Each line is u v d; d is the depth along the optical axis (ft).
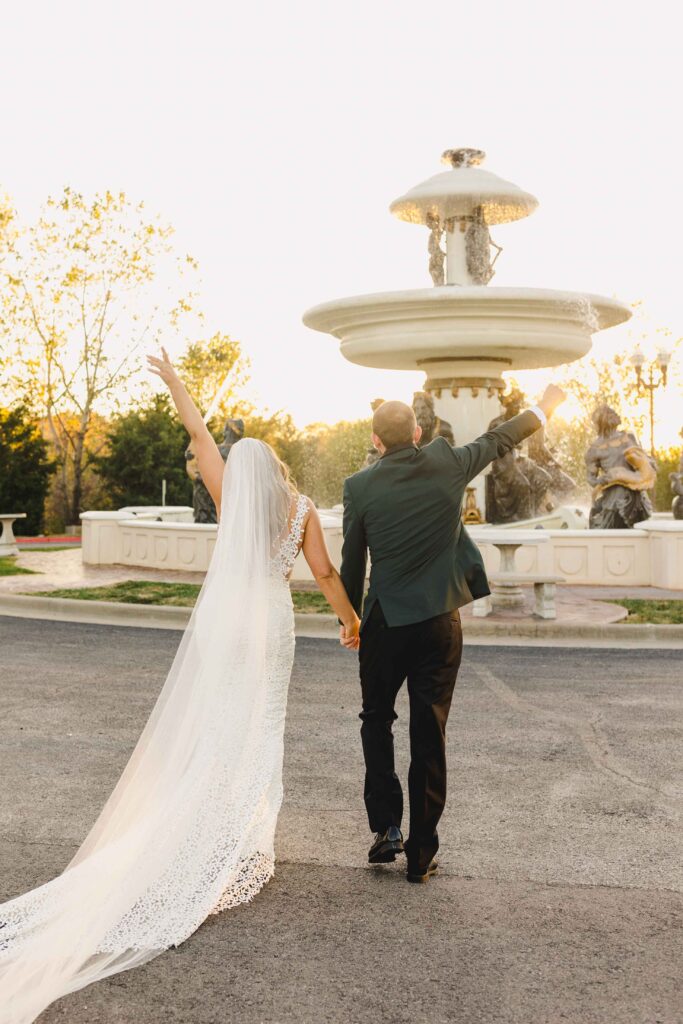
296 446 134.92
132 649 31.73
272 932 11.51
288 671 13.16
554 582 36.45
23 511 101.60
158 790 11.90
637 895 12.64
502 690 25.41
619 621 35.81
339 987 10.23
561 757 19.15
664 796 16.75
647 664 29.19
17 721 22.06
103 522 57.88
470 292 49.88
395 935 11.45
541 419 14.08
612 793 16.90
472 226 60.80
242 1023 9.51
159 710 12.23
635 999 10.00
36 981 9.89
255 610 12.59
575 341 54.39
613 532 47.93
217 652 12.36
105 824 12.02
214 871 11.83
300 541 13.30
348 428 134.92
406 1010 9.76
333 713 22.80
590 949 11.11
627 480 53.93
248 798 12.33
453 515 13.28
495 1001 9.95
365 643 13.33
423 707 13.00
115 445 118.01
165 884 11.50
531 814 15.84
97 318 118.83
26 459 101.71
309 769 18.35
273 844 13.69
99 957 10.79
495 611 38.75
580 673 27.73
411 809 13.01
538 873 13.38
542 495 62.49
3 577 51.13
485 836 14.84
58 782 17.53
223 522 12.80
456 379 58.95
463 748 19.83
